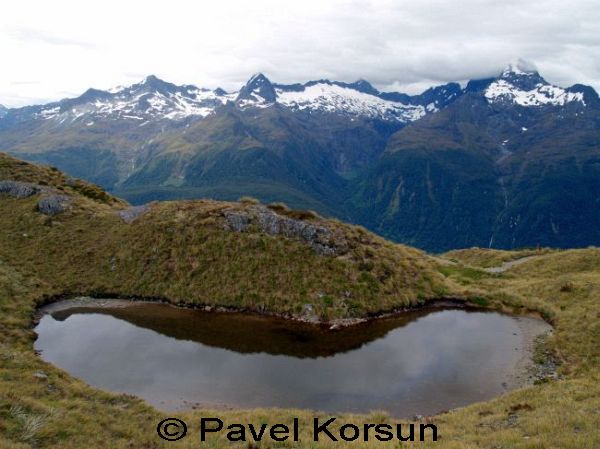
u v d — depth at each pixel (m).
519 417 21.67
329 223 52.72
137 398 26.42
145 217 56.47
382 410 26.72
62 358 32.88
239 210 54.28
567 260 64.62
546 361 33.09
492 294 47.91
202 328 39.75
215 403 27.55
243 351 35.22
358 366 32.78
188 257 49.72
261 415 24.45
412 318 43.12
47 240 53.81
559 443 16.62
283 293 44.75
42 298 44.34
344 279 45.72
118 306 44.97
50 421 19.31
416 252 67.75
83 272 49.72
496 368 32.44
